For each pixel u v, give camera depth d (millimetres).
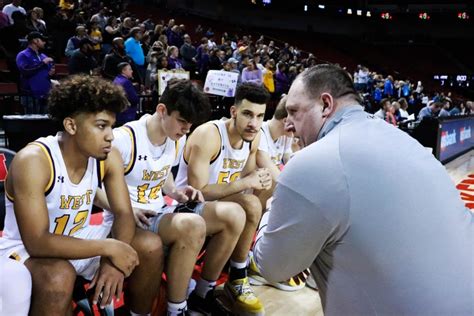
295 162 967
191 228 1421
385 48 20359
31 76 4098
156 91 4617
